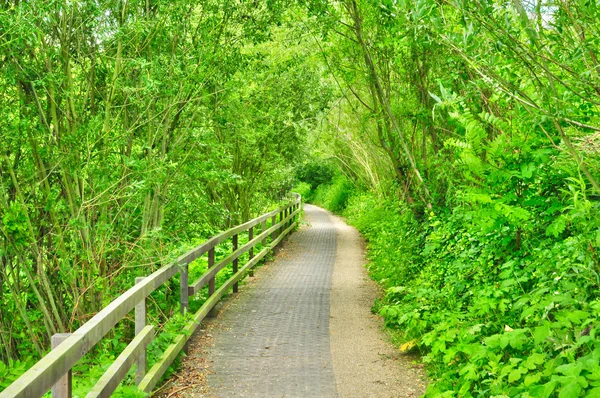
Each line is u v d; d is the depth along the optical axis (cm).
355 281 1136
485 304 516
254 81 1094
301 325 762
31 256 647
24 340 629
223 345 663
